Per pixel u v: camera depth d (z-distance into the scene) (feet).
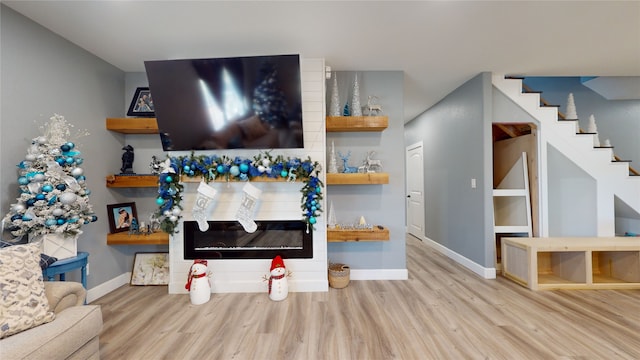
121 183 8.65
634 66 9.27
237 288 8.58
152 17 6.47
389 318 6.86
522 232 10.28
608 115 13.03
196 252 8.61
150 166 9.23
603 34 7.28
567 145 10.10
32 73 6.53
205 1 5.90
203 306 7.63
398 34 7.32
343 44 7.89
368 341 5.90
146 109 9.14
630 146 12.70
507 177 11.65
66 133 6.64
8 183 6.03
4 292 4.02
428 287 8.84
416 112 15.11
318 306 7.55
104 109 8.61
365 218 9.64
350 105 9.70
